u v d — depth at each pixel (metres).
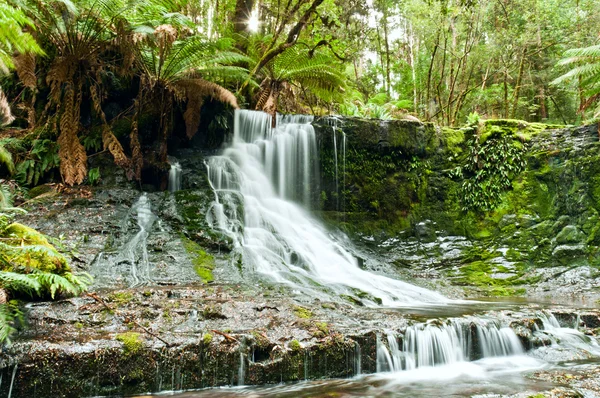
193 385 3.74
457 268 9.30
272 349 4.01
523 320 5.28
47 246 4.73
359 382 4.02
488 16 17.75
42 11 6.92
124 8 7.41
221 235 6.93
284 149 10.14
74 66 7.54
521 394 3.60
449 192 10.72
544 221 9.86
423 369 4.51
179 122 9.54
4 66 5.33
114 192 7.52
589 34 16.64
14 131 8.38
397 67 23.69
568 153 10.09
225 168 9.28
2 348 3.32
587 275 8.91
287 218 9.24
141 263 5.93
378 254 9.46
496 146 10.63
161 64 8.16
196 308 4.46
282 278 6.39
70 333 3.77
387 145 10.48
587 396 3.63
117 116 8.70
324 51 14.05
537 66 20.00
